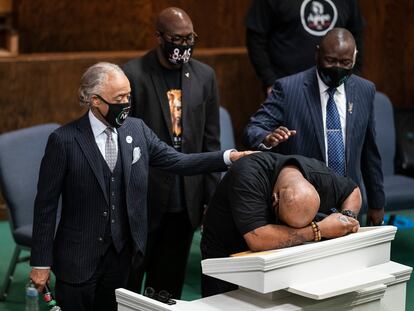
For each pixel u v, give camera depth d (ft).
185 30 24.47
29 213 29.01
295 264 17.54
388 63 42.68
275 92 24.18
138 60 25.39
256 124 23.93
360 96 24.02
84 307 21.29
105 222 20.85
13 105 36.70
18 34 38.73
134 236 21.13
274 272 17.25
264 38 32.78
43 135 29.78
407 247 34.83
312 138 23.59
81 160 20.52
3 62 36.27
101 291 21.59
